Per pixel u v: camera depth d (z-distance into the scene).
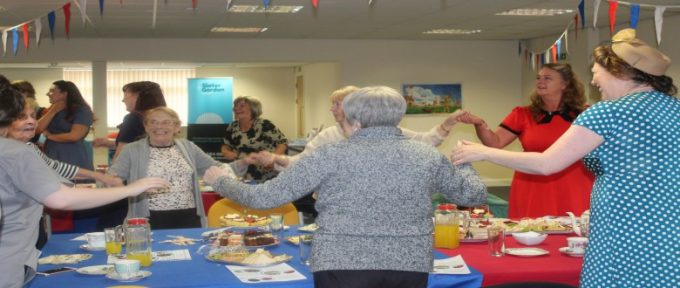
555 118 4.05
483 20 10.16
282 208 4.07
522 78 13.33
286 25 10.53
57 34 11.12
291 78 17.64
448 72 13.09
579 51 11.52
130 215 3.98
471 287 2.55
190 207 4.07
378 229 2.16
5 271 2.23
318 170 2.20
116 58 11.85
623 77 2.25
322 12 9.20
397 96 2.26
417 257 2.17
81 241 3.32
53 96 6.36
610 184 2.18
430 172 2.22
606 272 2.17
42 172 2.26
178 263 2.79
